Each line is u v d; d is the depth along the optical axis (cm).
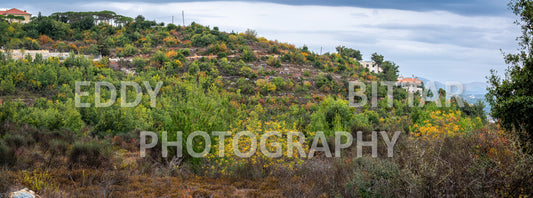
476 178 487
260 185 661
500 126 721
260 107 3291
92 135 1709
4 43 5769
